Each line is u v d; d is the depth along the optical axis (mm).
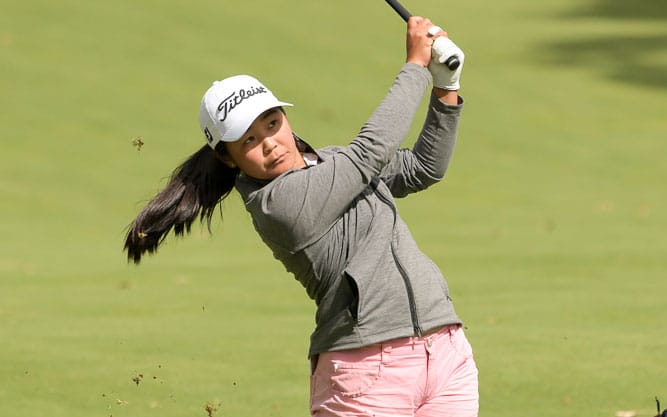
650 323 31156
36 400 23438
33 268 42281
